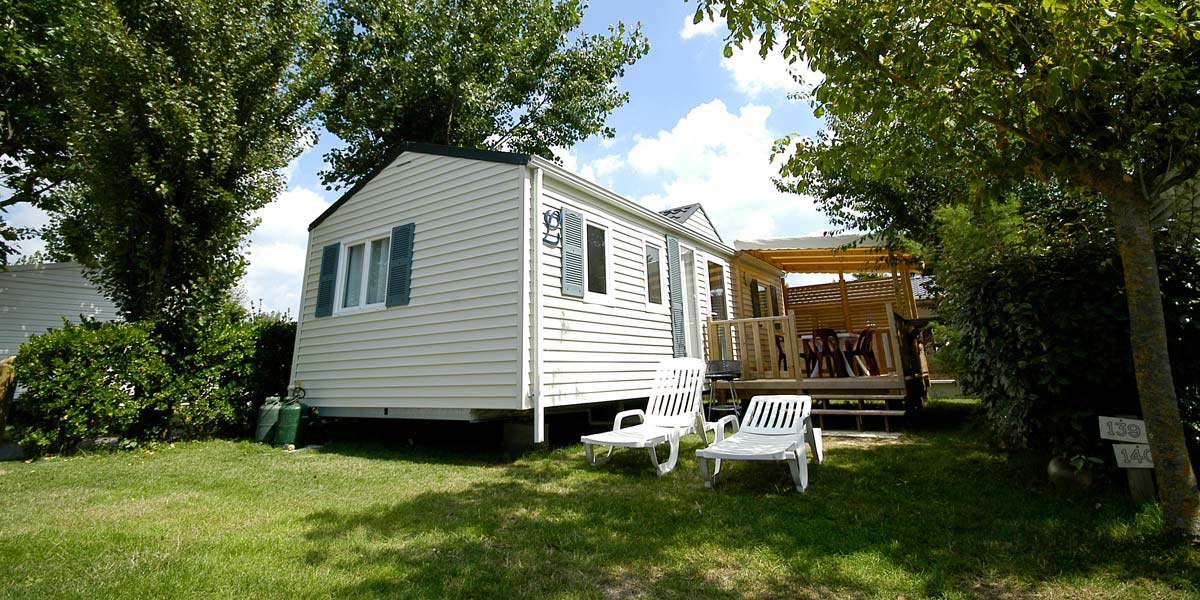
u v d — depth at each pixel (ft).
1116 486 12.05
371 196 28.17
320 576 9.10
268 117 31.81
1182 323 11.41
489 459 21.31
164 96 26.89
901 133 12.27
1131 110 9.71
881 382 24.70
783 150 13.39
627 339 27.32
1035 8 9.74
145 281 28.63
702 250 36.55
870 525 11.24
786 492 14.25
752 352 38.78
